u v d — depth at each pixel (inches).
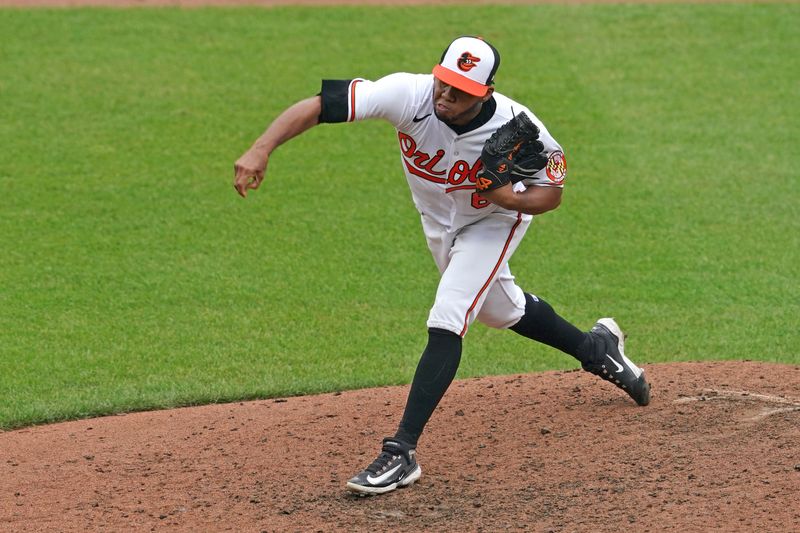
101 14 2354.8
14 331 1163.9
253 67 2101.4
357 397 909.2
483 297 708.0
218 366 1074.1
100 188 1611.7
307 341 1152.2
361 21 2342.5
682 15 2381.9
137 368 1066.7
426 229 743.1
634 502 634.2
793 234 1482.5
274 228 1496.1
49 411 932.0
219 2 2453.2
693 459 689.0
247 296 1283.2
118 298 1268.5
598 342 788.0
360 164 1731.1
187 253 1408.7
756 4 2445.9
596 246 1445.6
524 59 2145.7
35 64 2086.6
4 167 1670.8
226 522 644.1
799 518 589.3
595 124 1879.9
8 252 1392.7
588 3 2447.1
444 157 683.4
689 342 1144.8
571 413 806.5
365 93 657.0
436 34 2267.5
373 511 653.9
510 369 1081.4
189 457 763.4
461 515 641.0
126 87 2001.7
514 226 719.1
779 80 2079.2
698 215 1549.0
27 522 655.1
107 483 717.9
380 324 1206.9
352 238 1469.0
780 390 839.7
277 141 646.5
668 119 1905.8
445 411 833.5
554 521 620.7
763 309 1244.5
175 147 1766.7
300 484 701.3
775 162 1739.7
